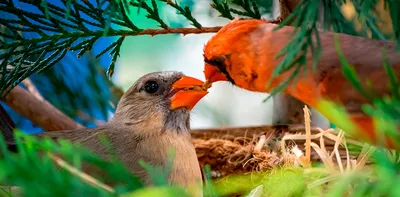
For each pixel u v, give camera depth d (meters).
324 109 1.55
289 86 1.57
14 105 1.75
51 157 1.42
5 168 1.18
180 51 1.91
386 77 1.55
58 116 1.76
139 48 1.90
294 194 1.57
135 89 1.69
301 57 1.53
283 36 1.57
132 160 1.67
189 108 1.69
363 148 1.62
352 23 1.67
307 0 1.54
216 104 1.90
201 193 1.68
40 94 1.80
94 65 1.82
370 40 1.56
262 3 1.73
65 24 1.63
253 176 1.70
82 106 1.82
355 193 1.23
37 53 1.63
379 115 1.38
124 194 1.25
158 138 1.68
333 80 1.56
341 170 1.63
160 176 1.35
